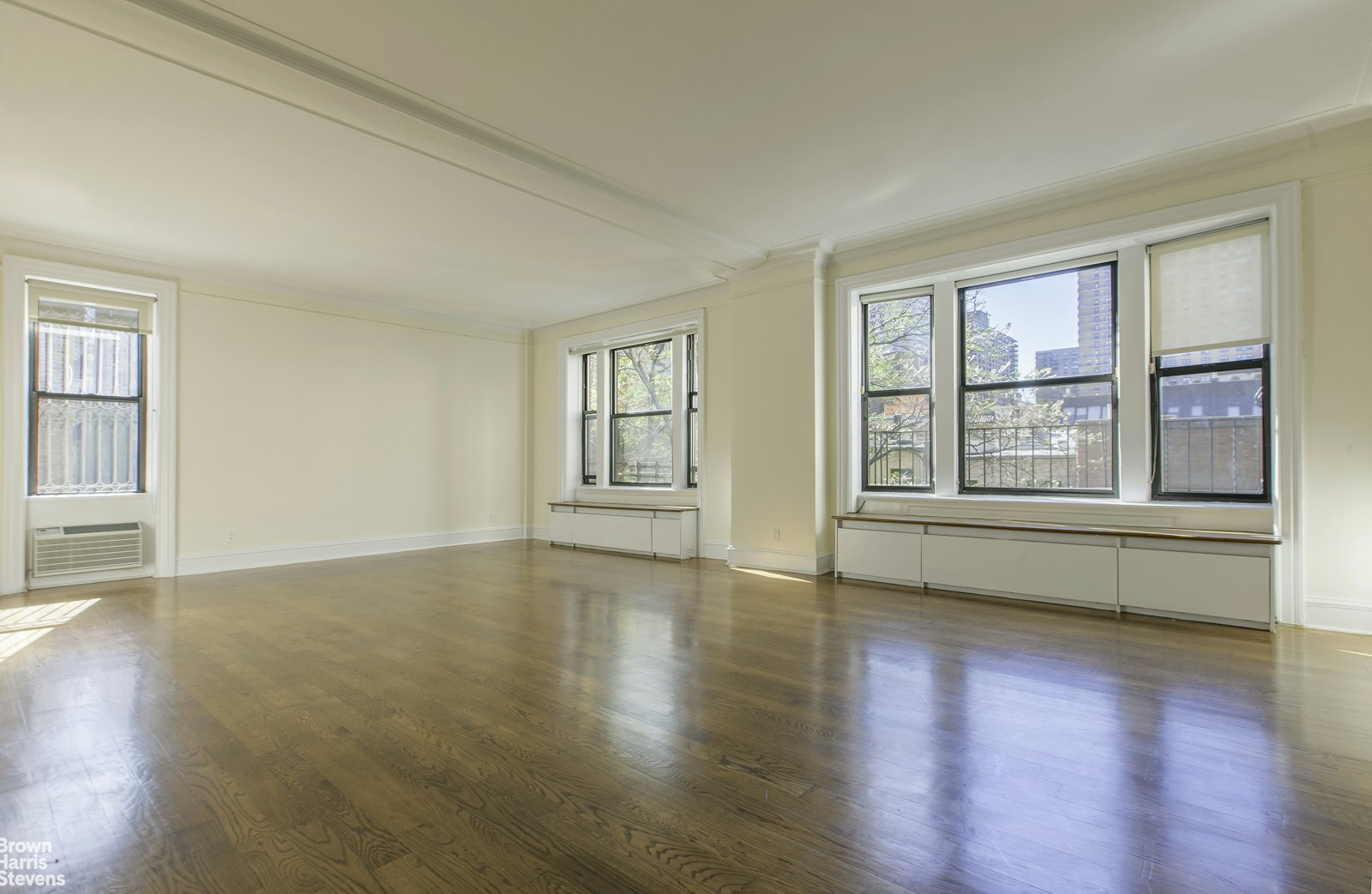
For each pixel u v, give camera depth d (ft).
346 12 9.20
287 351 22.52
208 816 6.48
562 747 8.01
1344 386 12.78
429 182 14.30
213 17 9.28
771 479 20.63
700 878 5.49
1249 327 14.25
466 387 27.71
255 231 17.35
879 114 12.10
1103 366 16.26
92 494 18.88
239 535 21.25
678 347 24.91
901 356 19.44
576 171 14.42
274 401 22.13
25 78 10.35
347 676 10.62
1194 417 14.98
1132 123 12.50
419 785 7.09
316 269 20.85
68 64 10.00
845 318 19.72
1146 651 11.95
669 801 6.73
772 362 20.58
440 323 26.94
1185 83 11.16
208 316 20.74
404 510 25.58
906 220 17.44
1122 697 9.66
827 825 6.29
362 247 18.63
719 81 11.03
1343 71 10.82
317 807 6.66
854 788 7.00
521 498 29.76
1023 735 8.35
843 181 14.99
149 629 13.62
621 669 11.01
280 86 10.65
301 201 15.33
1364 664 11.02
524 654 11.84
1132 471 15.57
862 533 18.61
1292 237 13.19
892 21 9.50
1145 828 6.21
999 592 16.30
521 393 29.78
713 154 13.65
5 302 17.30
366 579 19.30
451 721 8.84
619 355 27.43
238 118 11.64
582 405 28.91
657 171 14.44
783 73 10.80
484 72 10.71
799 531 19.98
